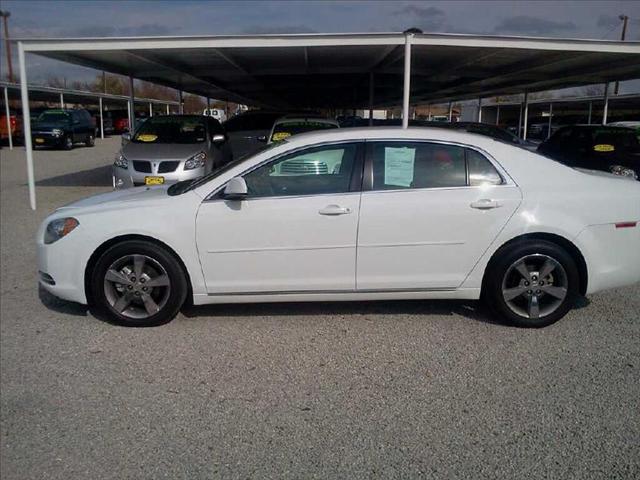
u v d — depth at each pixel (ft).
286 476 8.63
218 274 14.17
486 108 125.70
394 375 11.84
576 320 14.99
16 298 16.89
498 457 9.04
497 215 13.98
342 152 14.21
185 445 9.48
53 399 10.98
